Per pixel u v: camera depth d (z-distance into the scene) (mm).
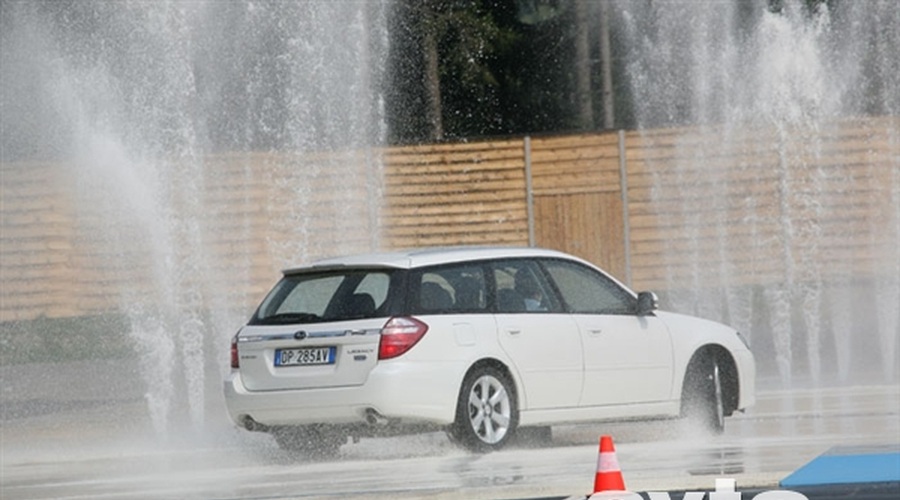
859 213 71500
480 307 30281
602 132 71938
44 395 47031
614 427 35375
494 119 89500
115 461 31859
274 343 30172
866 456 26312
